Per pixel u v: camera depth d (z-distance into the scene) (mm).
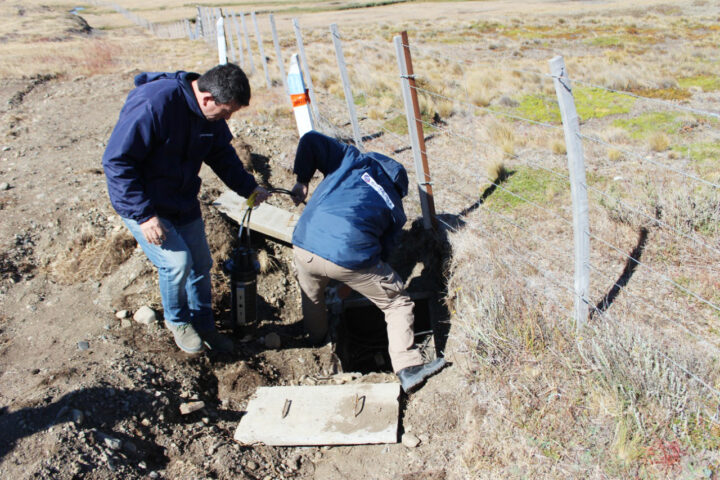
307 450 3166
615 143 6824
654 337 3219
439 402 3332
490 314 3523
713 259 3955
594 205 4926
